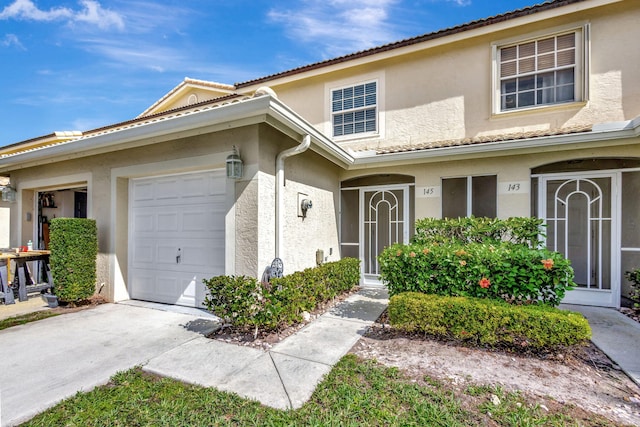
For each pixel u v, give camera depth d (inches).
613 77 293.3
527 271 189.3
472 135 345.1
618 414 126.3
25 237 365.4
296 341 199.0
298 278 230.1
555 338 167.0
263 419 123.3
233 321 204.7
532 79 326.0
